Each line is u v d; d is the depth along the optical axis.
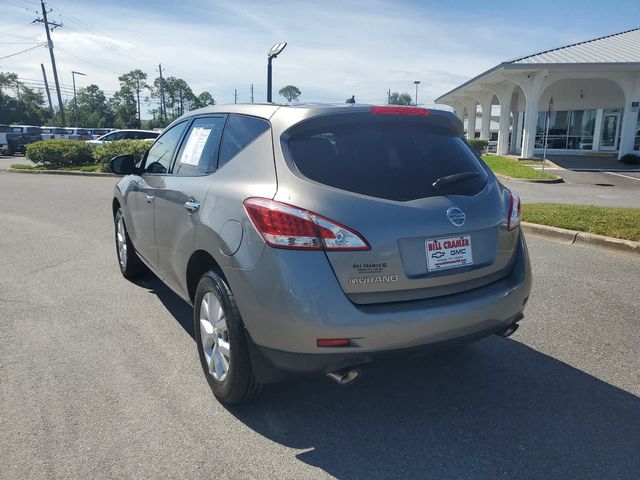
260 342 2.86
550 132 31.77
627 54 24.83
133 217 5.04
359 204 2.81
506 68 22.92
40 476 2.64
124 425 3.08
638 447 2.90
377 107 3.22
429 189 3.04
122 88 98.25
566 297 5.30
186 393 3.45
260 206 2.86
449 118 3.42
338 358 2.74
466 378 3.69
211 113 4.02
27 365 3.84
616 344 4.22
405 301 2.87
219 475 2.66
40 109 96.75
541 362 3.92
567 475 2.67
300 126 3.07
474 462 2.77
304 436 3.00
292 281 2.71
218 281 3.15
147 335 4.40
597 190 15.45
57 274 6.20
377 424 3.12
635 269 6.28
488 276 3.19
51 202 12.48
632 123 24.14
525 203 11.37
